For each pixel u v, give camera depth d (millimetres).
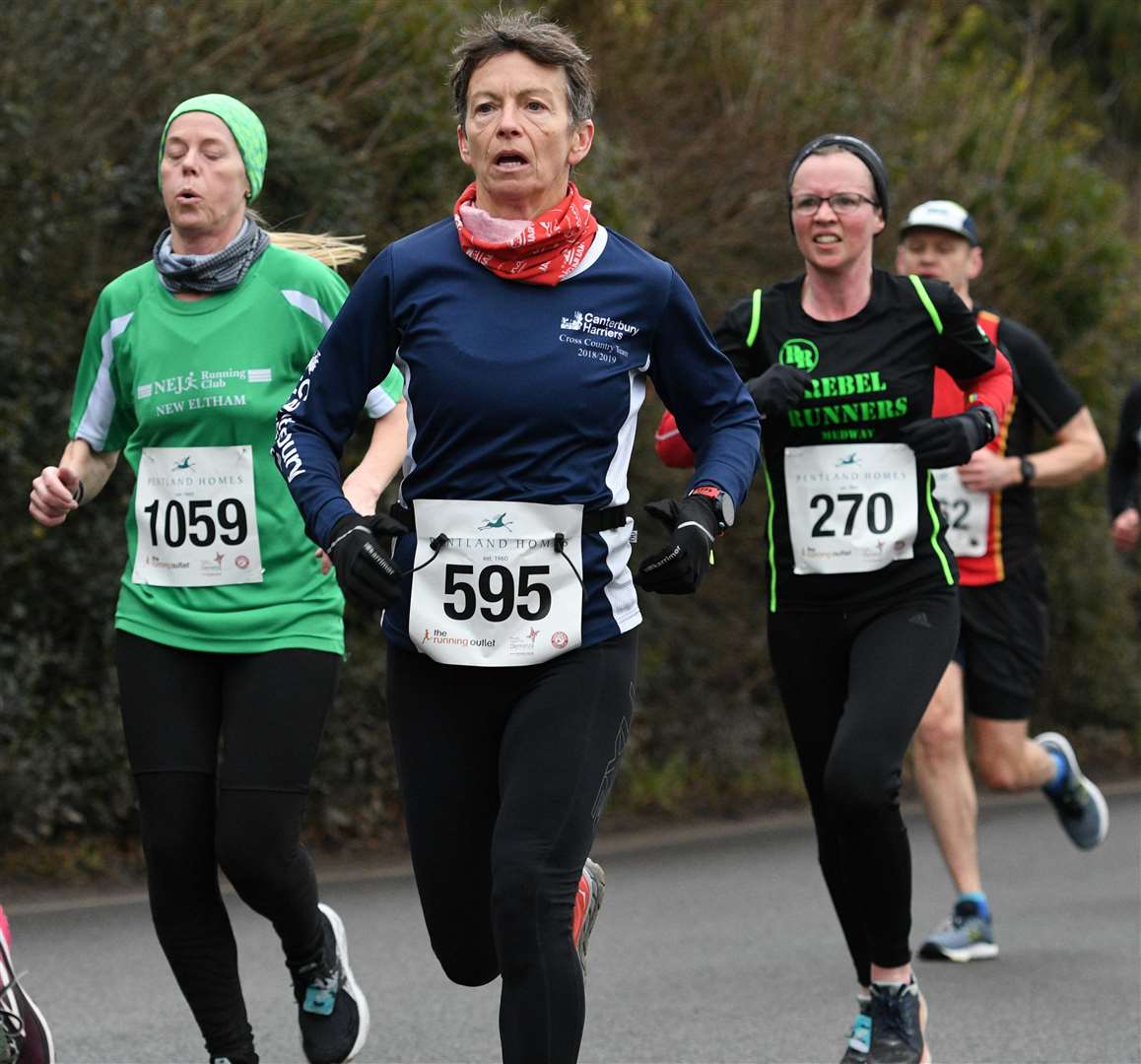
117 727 25906
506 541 11773
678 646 32875
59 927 22031
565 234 11695
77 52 26172
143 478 14570
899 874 15125
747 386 15969
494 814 12352
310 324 14602
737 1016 18094
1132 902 24188
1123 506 28609
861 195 16328
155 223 27516
